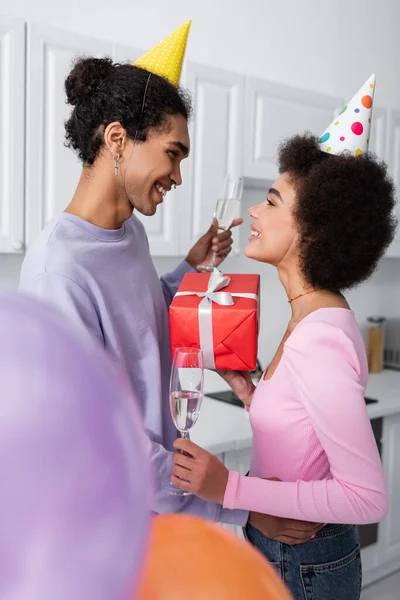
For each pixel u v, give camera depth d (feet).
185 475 3.28
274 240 3.63
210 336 3.69
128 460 0.65
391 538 8.89
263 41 9.13
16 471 0.58
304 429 3.35
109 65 3.54
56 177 6.10
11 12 6.79
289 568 3.45
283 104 8.02
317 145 3.73
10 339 0.63
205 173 7.29
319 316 3.34
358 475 3.07
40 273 3.26
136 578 0.66
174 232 7.10
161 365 4.19
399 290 11.87
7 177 5.83
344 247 3.39
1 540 0.58
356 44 10.33
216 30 8.59
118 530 0.62
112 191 3.56
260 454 3.61
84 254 3.42
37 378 0.61
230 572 0.93
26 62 5.80
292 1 9.40
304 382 3.16
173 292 4.86
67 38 6.00
